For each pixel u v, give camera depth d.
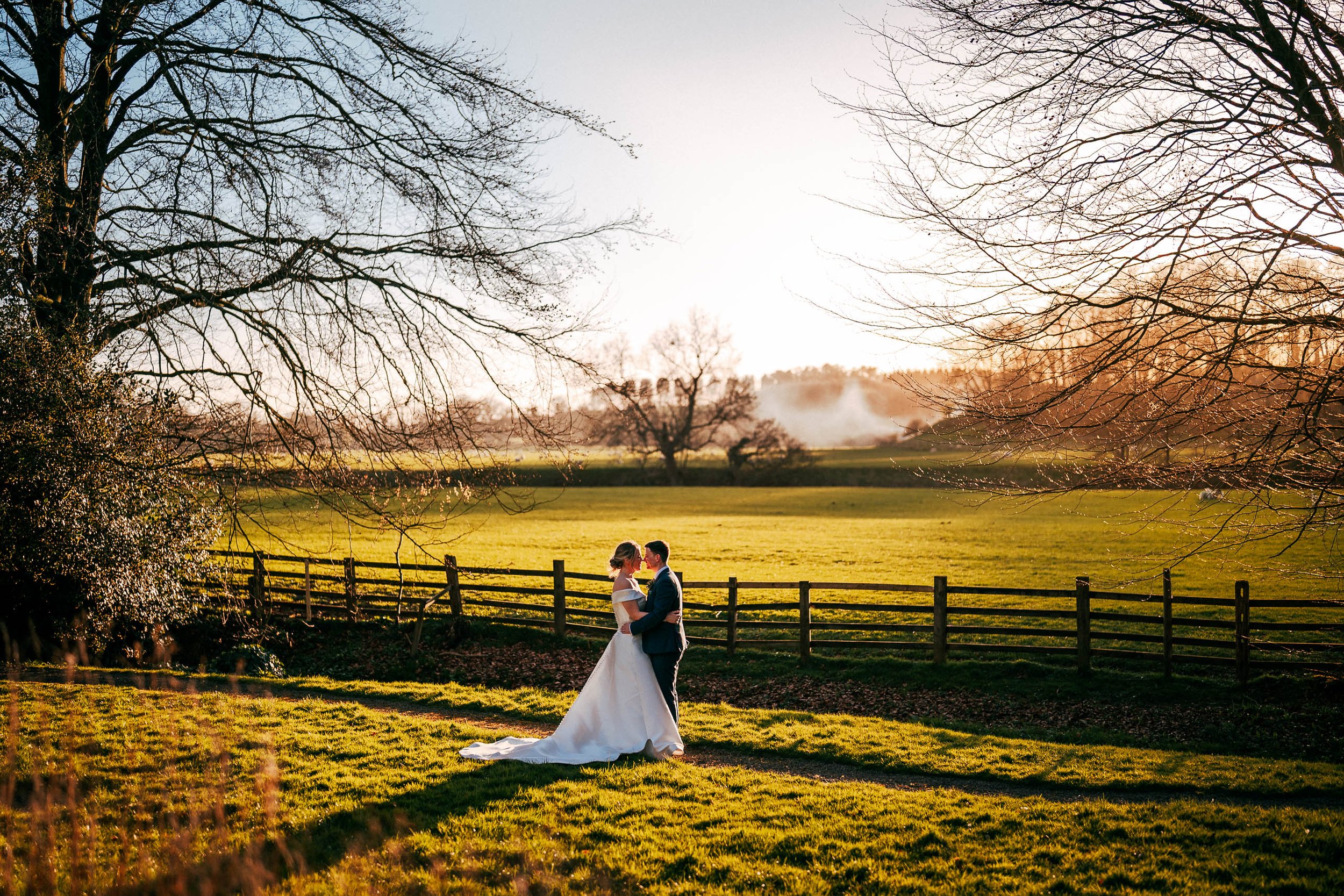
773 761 8.29
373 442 11.12
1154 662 13.48
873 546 30.78
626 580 7.93
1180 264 6.44
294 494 12.30
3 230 10.94
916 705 12.66
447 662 15.20
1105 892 5.11
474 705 10.31
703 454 85.94
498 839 5.68
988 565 25.19
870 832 6.03
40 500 11.80
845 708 12.67
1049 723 11.78
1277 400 6.27
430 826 5.92
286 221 11.91
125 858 4.81
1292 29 5.99
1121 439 6.59
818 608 18.42
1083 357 6.59
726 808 6.44
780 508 49.41
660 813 6.27
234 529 12.80
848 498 56.12
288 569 21.97
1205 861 5.58
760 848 5.70
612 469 74.56
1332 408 6.08
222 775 4.71
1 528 11.55
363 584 19.95
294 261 11.22
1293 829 6.15
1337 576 7.28
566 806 6.35
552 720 9.66
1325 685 12.13
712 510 47.94
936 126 6.72
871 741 9.00
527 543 31.14
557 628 16.08
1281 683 12.41
